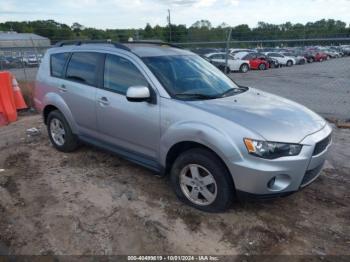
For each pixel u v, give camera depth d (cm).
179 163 365
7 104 758
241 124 320
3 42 3266
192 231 332
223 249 307
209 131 327
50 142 598
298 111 379
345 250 307
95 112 452
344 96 1213
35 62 1839
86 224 346
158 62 411
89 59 469
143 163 411
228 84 448
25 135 650
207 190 353
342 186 429
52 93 525
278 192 319
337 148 564
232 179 330
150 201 387
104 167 483
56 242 321
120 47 435
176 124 355
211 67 475
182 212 362
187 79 409
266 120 333
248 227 336
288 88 1491
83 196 402
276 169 309
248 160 311
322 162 356
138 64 402
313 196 401
